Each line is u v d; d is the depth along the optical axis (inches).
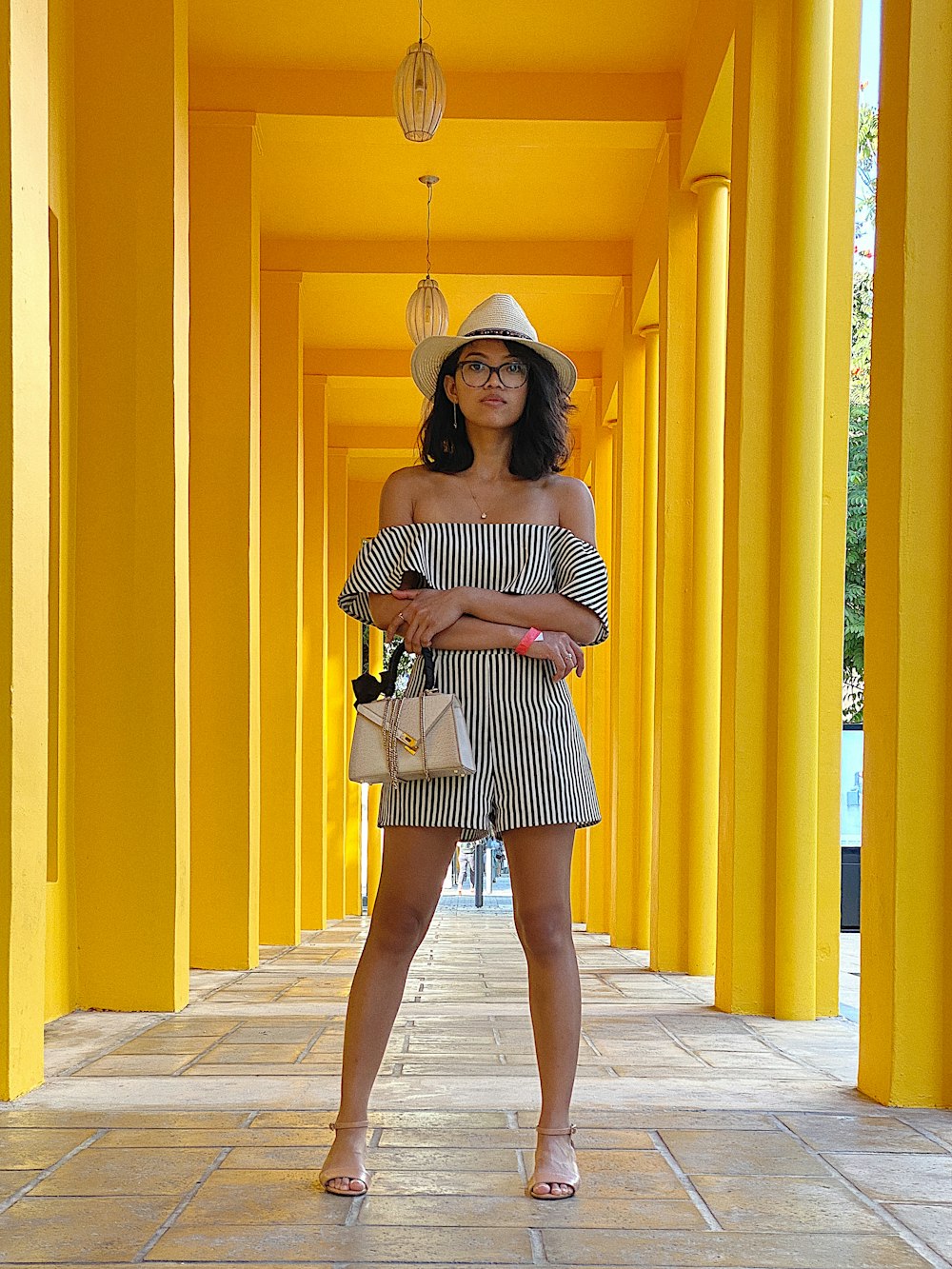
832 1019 229.6
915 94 159.5
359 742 115.7
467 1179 118.1
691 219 340.5
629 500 442.0
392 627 119.0
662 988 285.1
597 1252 99.2
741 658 238.2
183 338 242.4
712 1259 97.9
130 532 235.1
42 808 164.4
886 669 160.6
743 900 236.5
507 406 121.8
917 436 158.7
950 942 154.3
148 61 239.1
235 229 329.1
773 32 241.6
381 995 117.3
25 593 161.5
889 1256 99.3
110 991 232.4
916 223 159.0
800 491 235.0
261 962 336.8
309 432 550.3
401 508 123.7
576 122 343.0
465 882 975.6
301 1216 107.2
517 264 445.1
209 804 315.3
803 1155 128.3
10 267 160.7
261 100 335.3
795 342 236.1
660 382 346.3
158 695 233.9
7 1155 127.0
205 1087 159.9
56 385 230.4
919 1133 138.4
